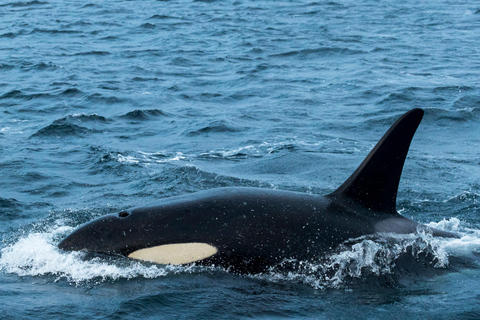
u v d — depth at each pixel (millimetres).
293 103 82000
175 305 23453
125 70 106750
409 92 86000
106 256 26938
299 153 55875
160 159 54000
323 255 26562
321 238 27016
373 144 60875
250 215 27391
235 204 27891
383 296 24703
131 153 55750
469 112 74625
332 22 176000
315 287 25297
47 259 27703
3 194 42375
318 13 196625
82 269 26500
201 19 181125
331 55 124438
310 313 23109
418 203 40438
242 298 24125
